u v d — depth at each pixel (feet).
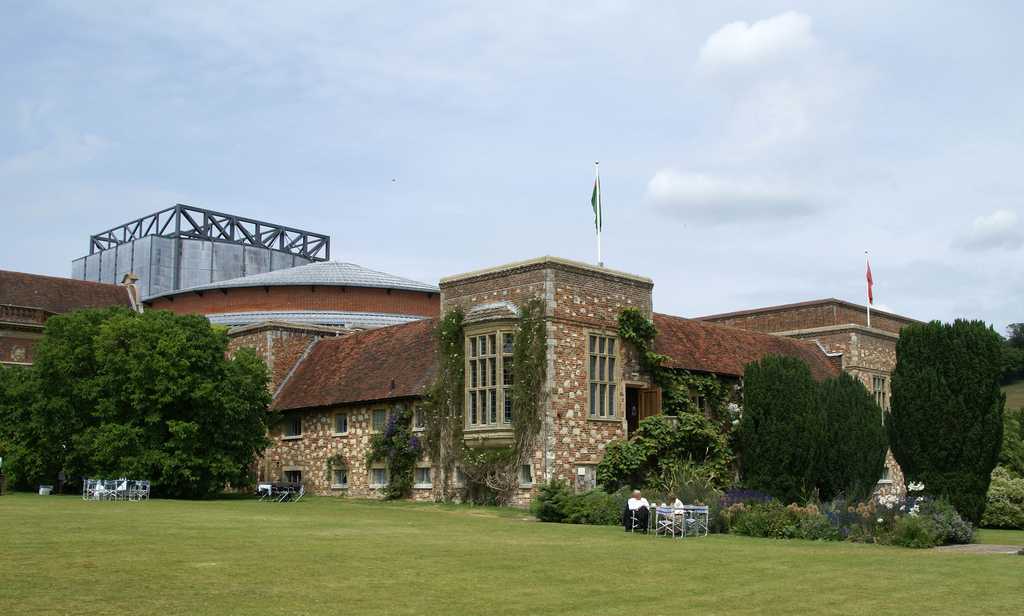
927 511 77.92
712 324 138.92
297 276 223.30
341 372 136.56
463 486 110.73
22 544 53.01
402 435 119.34
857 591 44.55
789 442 101.09
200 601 36.96
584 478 105.70
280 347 149.18
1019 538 87.10
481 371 110.52
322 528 71.56
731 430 120.37
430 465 115.44
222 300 221.05
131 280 222.28
